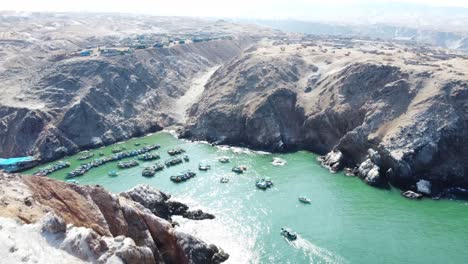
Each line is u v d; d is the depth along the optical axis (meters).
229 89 177.38
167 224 67.38
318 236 88.00
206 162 137.38
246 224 93.69
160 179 122.44
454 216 97.50
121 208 61.00
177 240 68.81
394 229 91.06
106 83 187.75
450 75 130.88
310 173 125.94
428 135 117.25
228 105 169.00
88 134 162.50
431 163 115.44
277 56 191.88
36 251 36.06
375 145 124.44
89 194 57.94
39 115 161.38
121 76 195.25
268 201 105.75
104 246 40.56
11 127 159.12
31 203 46.38
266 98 160.25
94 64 195.62
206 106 175.25
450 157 116.19
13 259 33.59
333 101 149.50
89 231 40.84
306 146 151.25
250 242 85.75
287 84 171.00
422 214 98.38
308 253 81.38
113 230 57.00
